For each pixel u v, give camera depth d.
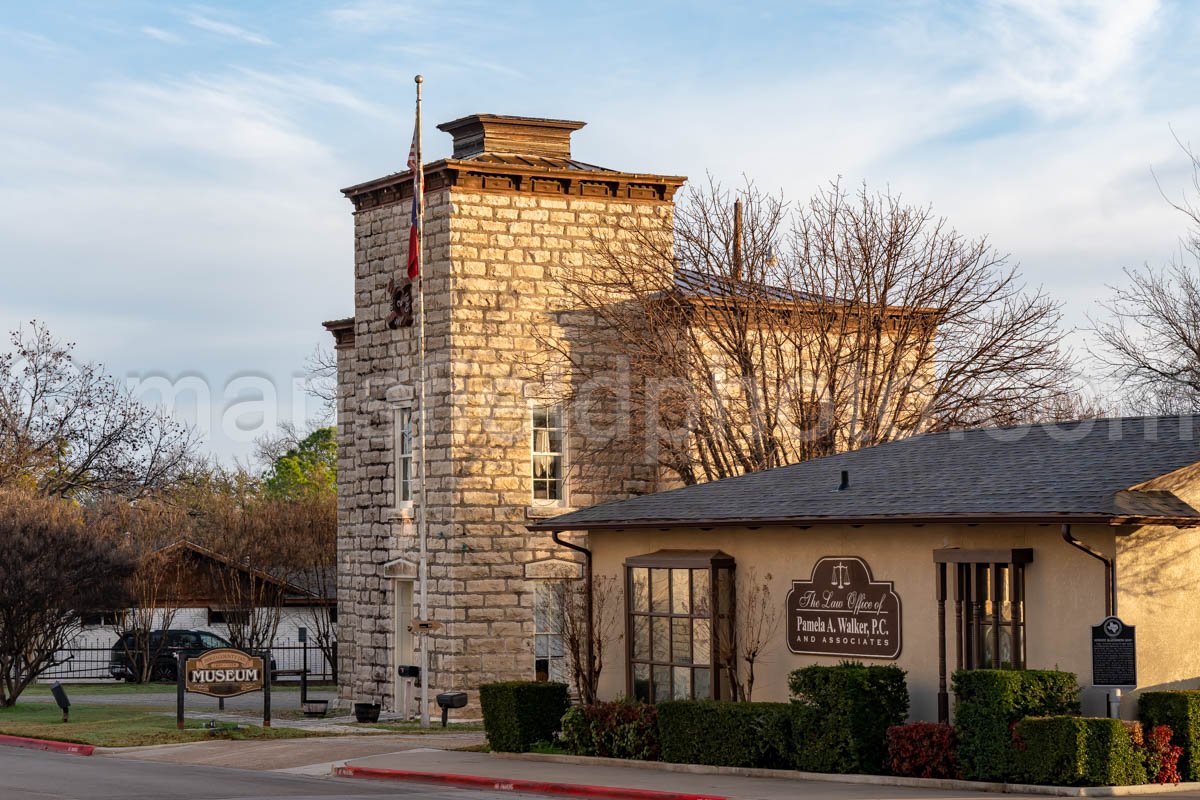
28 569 36.69
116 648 51.50
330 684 49.72
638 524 25.45
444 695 32.22
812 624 23.39
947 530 21.69
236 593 50.84
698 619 25.11
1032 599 20.75
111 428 59.91
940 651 21.33
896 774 20.70
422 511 34.06
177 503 60.56
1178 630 20.58
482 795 20.91
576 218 36.91
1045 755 19.00
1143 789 18.97
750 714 22.33
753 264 38.62
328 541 51.69
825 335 38.72
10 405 57.91
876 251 39.06
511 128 38.12
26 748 28.88
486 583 35.38
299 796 20.36
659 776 22.19
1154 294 44.25
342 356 40.25
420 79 33.38
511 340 36.03
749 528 24.44
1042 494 20.86
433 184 35.91
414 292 36.31
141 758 26.53
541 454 36.50
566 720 25.02
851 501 23.05
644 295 37.22
